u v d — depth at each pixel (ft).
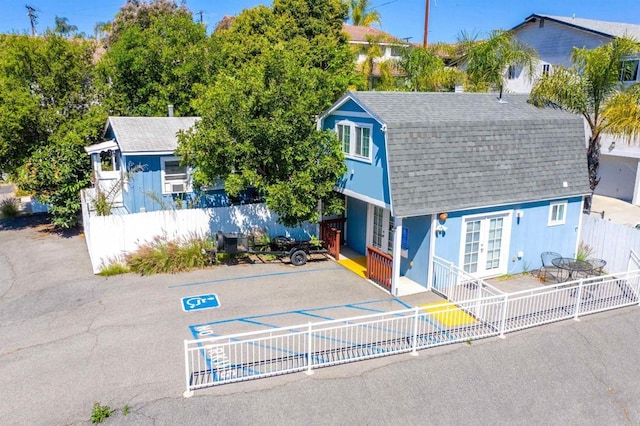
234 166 53.11
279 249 56.70
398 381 32.55
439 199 46.09
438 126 47.60
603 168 88.84
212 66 93.66
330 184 54.24
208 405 29.66
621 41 61.82
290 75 53.83
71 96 75.36
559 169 52.90
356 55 129.08
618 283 48.75
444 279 46.91
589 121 64.44
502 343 37.52
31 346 36.73
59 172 63.62
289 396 30.66
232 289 47.98
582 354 36.65
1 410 29.19
